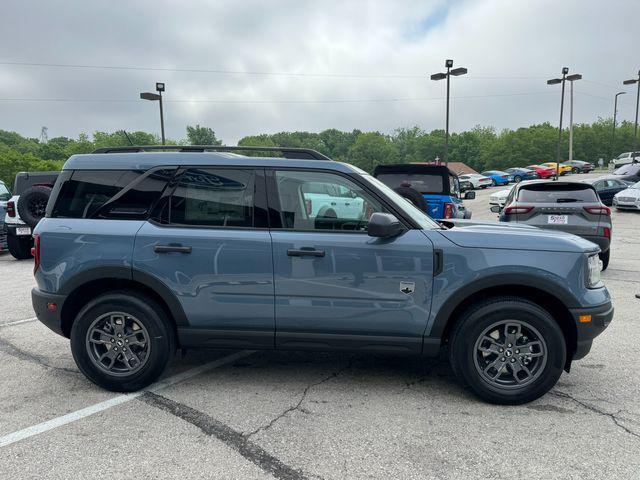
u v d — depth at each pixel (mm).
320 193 3641
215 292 3604
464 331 3455
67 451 2906
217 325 3666
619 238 13375
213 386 3865
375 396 3672
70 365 4367
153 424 3240
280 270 3539
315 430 3148
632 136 99750
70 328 3875
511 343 3477
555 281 3367
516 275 3379
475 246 3439
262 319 3613
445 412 3400
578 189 8297
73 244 3688
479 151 116250
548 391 3662
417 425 3211
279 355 4574
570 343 3535
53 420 3303
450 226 4129
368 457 2826
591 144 98688
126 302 3641
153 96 23250
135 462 2781
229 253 3566
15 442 3014
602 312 3424
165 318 3705
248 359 4473
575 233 8109
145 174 3756
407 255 3457
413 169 10414
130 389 3729
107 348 3760
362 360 4438
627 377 4016
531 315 3385
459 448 2922
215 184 3689
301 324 3592
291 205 3641
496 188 42875
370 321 3531
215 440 3029
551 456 2830
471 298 3619
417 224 3564
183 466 2740
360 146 119938
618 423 3232
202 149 3922
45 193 10344
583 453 2861
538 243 3441
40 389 3834
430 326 3504
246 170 3693
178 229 3652
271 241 3547
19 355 4637
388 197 3621
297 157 3896
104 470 2705
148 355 3676
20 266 10164
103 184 3787
